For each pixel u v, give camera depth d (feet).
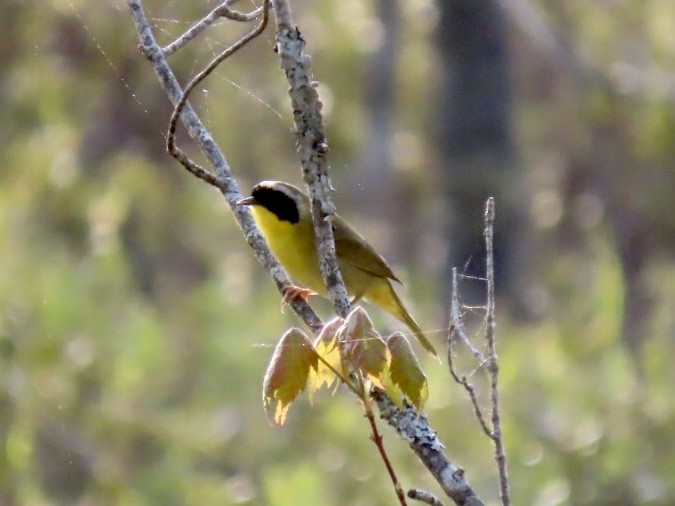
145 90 59.93
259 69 65.10
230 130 65.77
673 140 73.82
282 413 15.84
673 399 40.98
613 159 76.23
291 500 35.53
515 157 73.72
